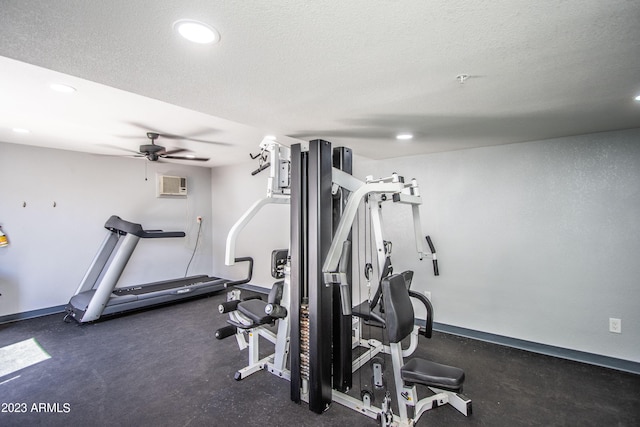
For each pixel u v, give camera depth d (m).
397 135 2.74
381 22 1.08
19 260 3.91
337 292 2.37
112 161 4.69
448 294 3.48
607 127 2.53
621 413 2.09
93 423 2.00
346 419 2.07
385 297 1.98
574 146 2.82
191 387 2.43
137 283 4.99
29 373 2.62
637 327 2.59
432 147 3.25
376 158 3.90
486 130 2.58
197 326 3.74
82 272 4.41
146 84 1.61
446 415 2.10
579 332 2.82
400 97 1.81
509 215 3.13
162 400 2.26
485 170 3.25
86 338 3.36
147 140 3.57
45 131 3.18
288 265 2.62
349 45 1.23
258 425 2.01
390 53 1.30
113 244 4.37
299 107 1.98
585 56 1.33
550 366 2.73
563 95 1.79
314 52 1.29
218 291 5.32
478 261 3.31
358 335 3.22
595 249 2.74
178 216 5.50
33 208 4.01
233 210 5.65
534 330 3.02
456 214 3.42
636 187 2.58
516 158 3.09
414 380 1.84
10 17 1.03
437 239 3.54
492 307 3.23
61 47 1.23
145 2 0.96
